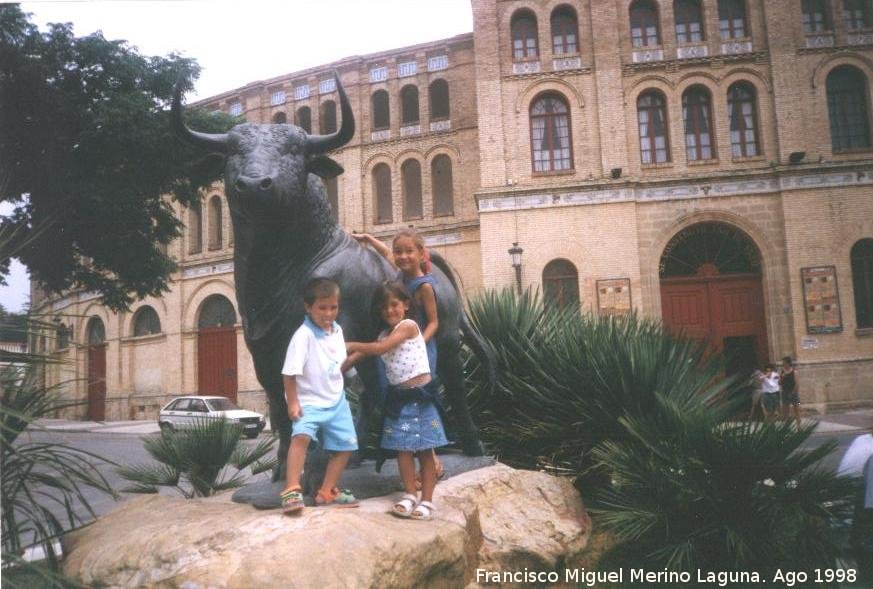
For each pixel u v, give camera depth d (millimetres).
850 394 18266
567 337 5488
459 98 23844
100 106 11656
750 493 4270
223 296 27047
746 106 20141
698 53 20125
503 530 3861
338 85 3576
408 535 3047
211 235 27297
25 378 3580
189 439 5035
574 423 5113
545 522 4121
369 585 2688
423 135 24109
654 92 20344
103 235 12805
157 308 28141
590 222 19453
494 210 19859
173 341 27406
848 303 18656
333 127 25828
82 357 30500
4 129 10867
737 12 20516
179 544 2865
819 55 19641
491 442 5668
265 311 3656
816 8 20172
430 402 3465
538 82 20391
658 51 20250
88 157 12172
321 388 3248
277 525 2904
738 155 19953
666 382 5043
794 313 18703
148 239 13695
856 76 19828
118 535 3213
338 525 2893
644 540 4430
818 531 4152
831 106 19906
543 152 20500
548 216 19625
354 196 24703
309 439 3174
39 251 11297
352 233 4242
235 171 3406
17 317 3646
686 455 4324
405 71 24625
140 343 29016
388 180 26812
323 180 3885
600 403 4961
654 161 20188
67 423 22641
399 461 3443
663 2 20406
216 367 26828
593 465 5336
